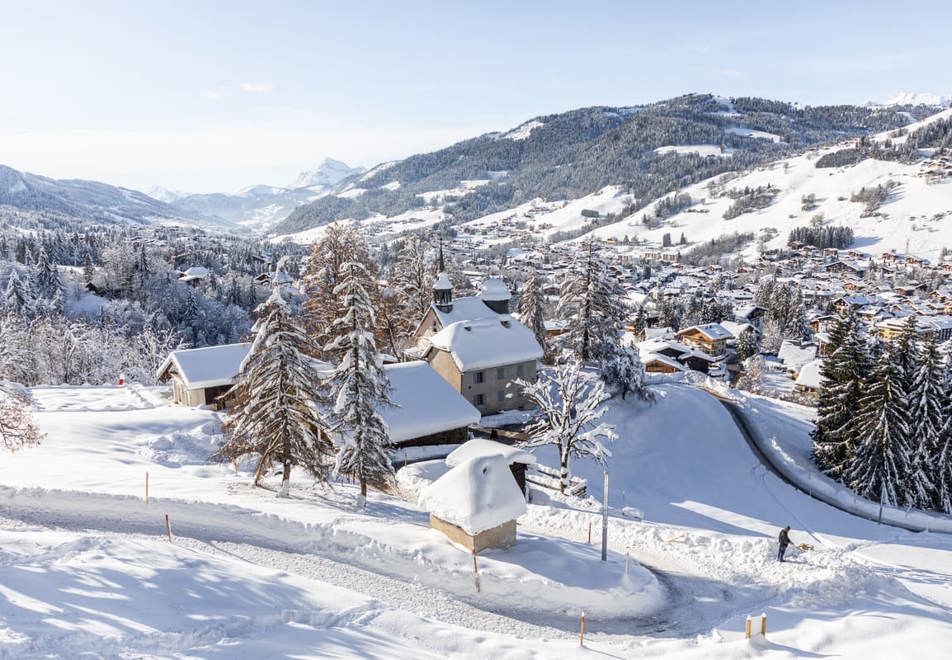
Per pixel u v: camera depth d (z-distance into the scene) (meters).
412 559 24.66
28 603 16.84
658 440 59.16
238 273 194.62
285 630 17.48
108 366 82.50
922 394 53.84
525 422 56.81
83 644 15.04
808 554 29.44
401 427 43.38
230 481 34.16
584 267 66.06
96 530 24.64
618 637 21.05
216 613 17.88
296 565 23.44
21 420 34.41
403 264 76.25
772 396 95.88
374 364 30.48
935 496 54.25
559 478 44.22
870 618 20.64
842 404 57.34
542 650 18.55
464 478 26.50
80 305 134.12
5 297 114.06
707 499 49.28
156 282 147.88
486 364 58.41
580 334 66.38
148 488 29.91
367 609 19.66
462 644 18.14
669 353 109.81
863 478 54.06
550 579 24.09
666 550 30.00
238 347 55.91
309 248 58.06
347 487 35.91
